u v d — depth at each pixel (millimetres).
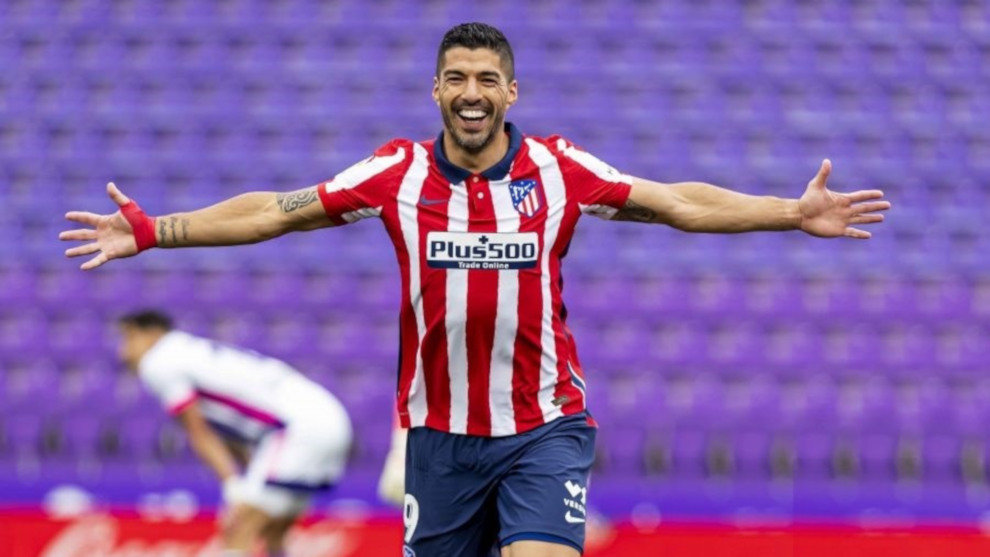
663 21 56250
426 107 53844
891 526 26984
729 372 44938
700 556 27375
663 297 46969
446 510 17062
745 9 56500
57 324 47219
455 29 16031
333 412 29953
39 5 57031
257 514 29031
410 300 16453
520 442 16547
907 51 55250
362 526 28969
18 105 53906
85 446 42531
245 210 16391
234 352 29953
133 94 54406
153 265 48344
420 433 17000
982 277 48094
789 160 51906
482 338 16281
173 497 34312
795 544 27062
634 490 33312
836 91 54000
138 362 29734
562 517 16203
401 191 16250
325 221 16422
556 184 16250
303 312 47188
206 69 55031
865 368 45219
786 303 46875
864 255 48406
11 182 51719
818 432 42844
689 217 16375
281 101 54031
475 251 16141
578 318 46406
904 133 52719
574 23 56156
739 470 41844
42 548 28297
